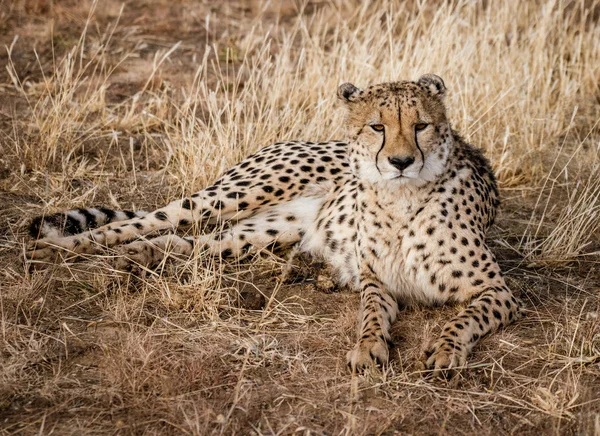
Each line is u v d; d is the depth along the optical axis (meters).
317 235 9.99
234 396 7.04
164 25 17.73
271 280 9.38
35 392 7.00
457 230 8.54
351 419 6.69
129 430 6.56
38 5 17.64
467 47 14.20
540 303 8.96
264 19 18.77
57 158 11.98
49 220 9.61
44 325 8.02
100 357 7.57
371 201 8.72
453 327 7.86
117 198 11.09
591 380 7.49
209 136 11.60
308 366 7.60
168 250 9.49
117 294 8.60
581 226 10.73
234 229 10.02
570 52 16.19
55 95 13.84
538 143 13.22
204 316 8.38
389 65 13.75
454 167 8.79
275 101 13.23
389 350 7.97
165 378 7.11
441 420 6.88
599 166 11.80
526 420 6.91
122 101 14.20
